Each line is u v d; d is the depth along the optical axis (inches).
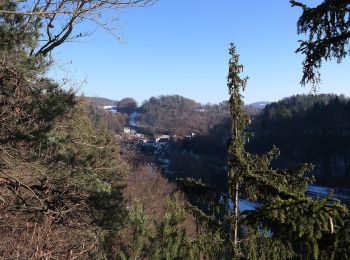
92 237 314.7
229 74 175.6
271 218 144.6
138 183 858.8
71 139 334.0
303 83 140.9
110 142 498.0
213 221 184.1
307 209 128.1
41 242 278.7
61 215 308.0
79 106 346.6
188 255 181.3
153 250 242.4
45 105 288.4
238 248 171.5
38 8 286.5
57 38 313.0
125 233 303.0
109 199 336.2
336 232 119.1
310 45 135.7
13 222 294.8
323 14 131.5
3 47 269.7
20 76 269.1
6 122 277.3
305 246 128.3
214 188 186.9
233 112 177.0
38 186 315.9
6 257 265.3
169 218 237.9
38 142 283.1
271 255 161.8
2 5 260.5
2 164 279.7
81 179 326.6
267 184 164.2
